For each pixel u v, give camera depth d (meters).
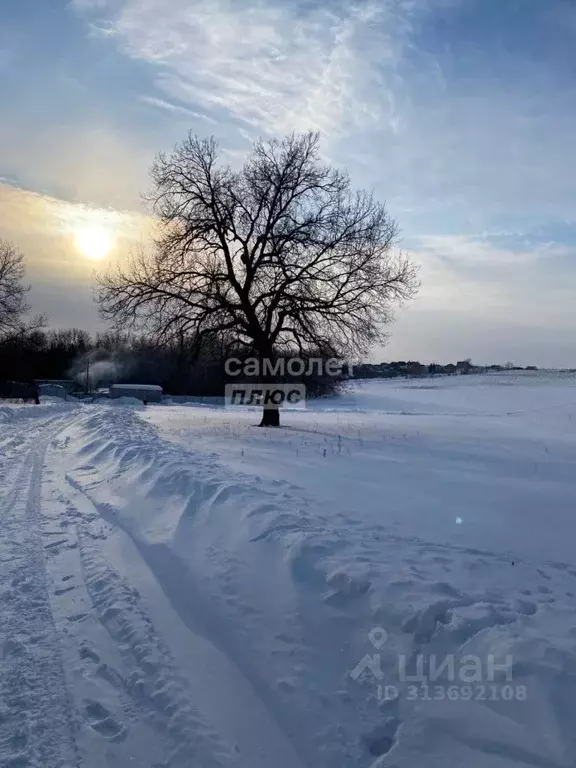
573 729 3.31
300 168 24.56
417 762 3.37
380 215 24.75
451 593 4.96
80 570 6.71
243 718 4.00
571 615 4.57
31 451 16.19
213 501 8.14
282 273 24.36
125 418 25.23
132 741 3.79
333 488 10.12
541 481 11.09
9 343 63.81
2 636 5.07
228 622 5.19
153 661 4.66
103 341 98.94
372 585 5.04
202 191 24.66
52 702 4.16
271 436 19.70
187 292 24.38
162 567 6.67
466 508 8.80
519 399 65.88
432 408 54.03
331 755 3.55
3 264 52.84
